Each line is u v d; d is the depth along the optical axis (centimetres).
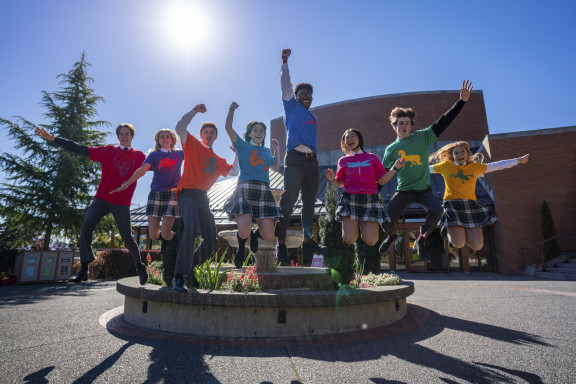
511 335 407
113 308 623
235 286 468
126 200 454
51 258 1180
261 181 421
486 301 678
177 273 396
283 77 418
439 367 297
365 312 455
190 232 398
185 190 414
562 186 1565
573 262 1413
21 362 309
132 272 1420
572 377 271
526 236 1559
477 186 1877
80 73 1711
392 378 271
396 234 454
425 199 429
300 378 272
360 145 429
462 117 2136
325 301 421
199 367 299
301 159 411
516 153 1633
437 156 485
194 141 425
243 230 394
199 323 424
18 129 1484
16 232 1448
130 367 297
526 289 884
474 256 1745
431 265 1745
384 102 2228
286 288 527
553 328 441
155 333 430
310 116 436
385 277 634
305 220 427
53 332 429
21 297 777
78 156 1555
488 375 277
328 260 604
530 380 265
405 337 404
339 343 381
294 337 410
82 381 263
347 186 404
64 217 1444
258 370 291
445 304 647
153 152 470
